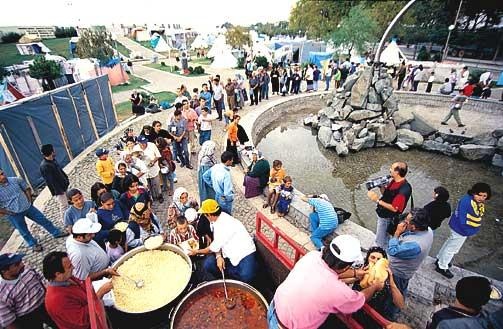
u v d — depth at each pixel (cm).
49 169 589
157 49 3844
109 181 635
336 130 1269
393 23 1158
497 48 3278
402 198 432
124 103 1816
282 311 233
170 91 2136
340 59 2808
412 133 1248
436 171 1064
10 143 734
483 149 1112
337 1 3659
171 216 534
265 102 1678
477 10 3491
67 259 278
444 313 236
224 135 1194
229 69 3334
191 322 292
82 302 294
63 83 2170
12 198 506
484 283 224
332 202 864
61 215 657
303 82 2334
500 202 851
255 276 377
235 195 747
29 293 313
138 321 310
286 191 641
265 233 604
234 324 290
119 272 361
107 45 2578
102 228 460
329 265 221
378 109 1248
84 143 1077
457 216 427
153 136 788
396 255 345
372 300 314
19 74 1986
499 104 1545
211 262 386
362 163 1127
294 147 1272
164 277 357
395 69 2125
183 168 909
